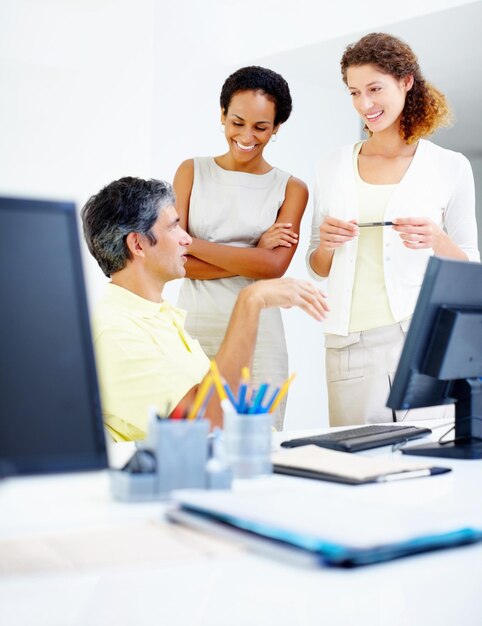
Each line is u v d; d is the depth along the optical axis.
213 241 2.67
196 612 1.25
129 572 0.72
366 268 2.35
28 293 0.83
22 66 4.43
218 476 1.00
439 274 1.32
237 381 1.64
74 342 0.84
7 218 0.83
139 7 4.30
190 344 1.82
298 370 5.45
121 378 1.62
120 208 1.69
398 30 4.28
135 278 1.74
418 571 0.74
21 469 0.80
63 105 4.48
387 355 2.30
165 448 0.97
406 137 2.37
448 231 2.44
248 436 1.16
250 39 4.66
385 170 2.41
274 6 4.57
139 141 4.32
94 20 4.44
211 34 4.55
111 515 0.90
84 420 0.84
